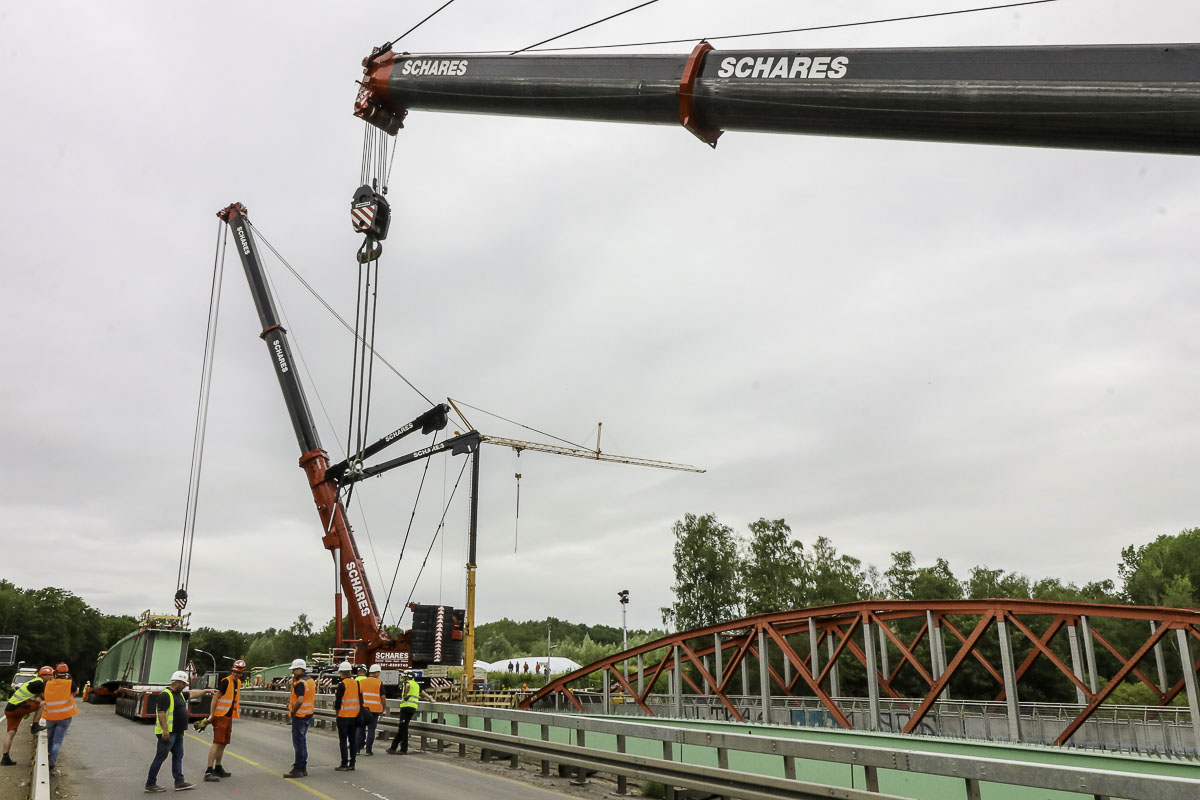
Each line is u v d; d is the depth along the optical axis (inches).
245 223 1686.8
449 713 717.9
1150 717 1158.3
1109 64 317.1
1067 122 325.4
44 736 674.8
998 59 344.8
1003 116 340.5
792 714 1232.2
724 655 2443.4
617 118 492.7
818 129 402.6
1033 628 2112.5
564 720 557.3
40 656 4121.6
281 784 543.5
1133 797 253.1
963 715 1026.1
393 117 679.1
